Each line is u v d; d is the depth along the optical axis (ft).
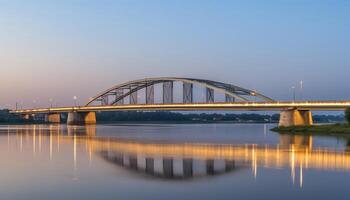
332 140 277.23
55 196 97.91
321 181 114.11
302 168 138.41
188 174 128.26
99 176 124.26
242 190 103.45
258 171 132.67
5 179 118.52
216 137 323.37
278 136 330.54
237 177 121.60
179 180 117.60
